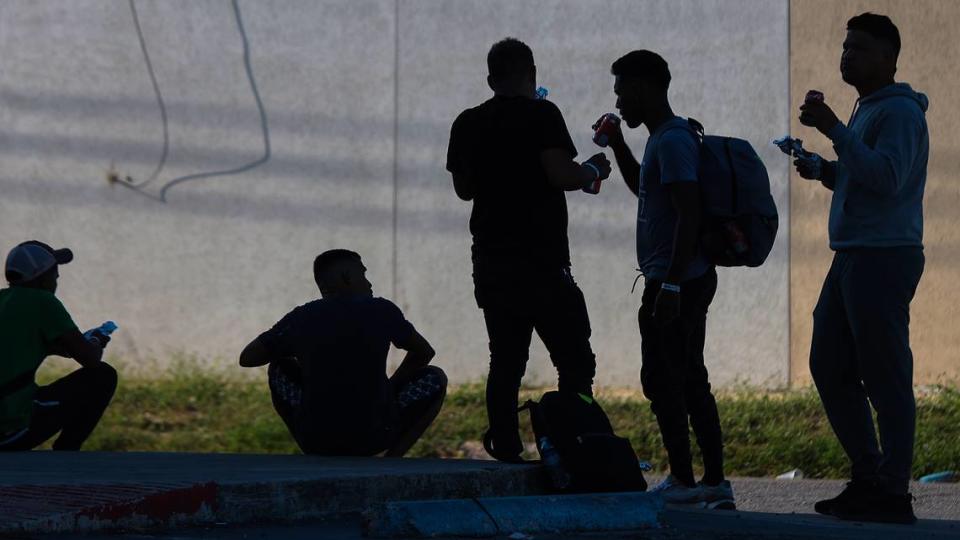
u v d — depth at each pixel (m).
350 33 44.31
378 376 23.41
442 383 24.20
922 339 40.88
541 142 20.64
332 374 23.23
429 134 43.97
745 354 42.19
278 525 17.03
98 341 27.55
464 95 43.66
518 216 20.75
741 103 42.12
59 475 19.05
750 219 21.73
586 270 43.06
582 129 43.00
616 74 22.52
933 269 40.72
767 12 41.94
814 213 41.59
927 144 21.41
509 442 21.05
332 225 44.44
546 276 20.77
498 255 20.81
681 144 21.56
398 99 44.12
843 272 21.41
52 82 45.06
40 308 26.17
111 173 45.03
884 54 21.33
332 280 23.95
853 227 21.22
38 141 45.12
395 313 23.78
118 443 37.16
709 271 22.11
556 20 43.19
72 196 45.06
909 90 21.25
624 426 36.38
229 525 16.78
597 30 42.94
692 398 22.81
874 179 20.53
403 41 44.06
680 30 42.53
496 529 16.83
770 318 41.97
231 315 44.59
